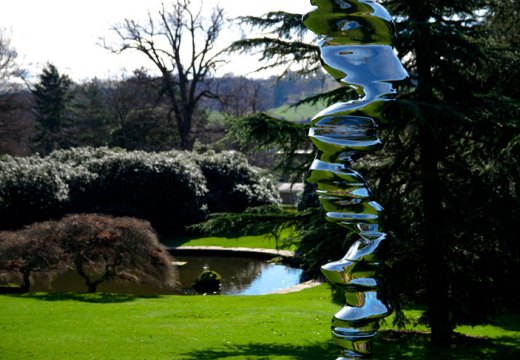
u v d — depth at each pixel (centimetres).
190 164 2720
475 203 817
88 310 1195
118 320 1100
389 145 863
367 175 872
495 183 803
